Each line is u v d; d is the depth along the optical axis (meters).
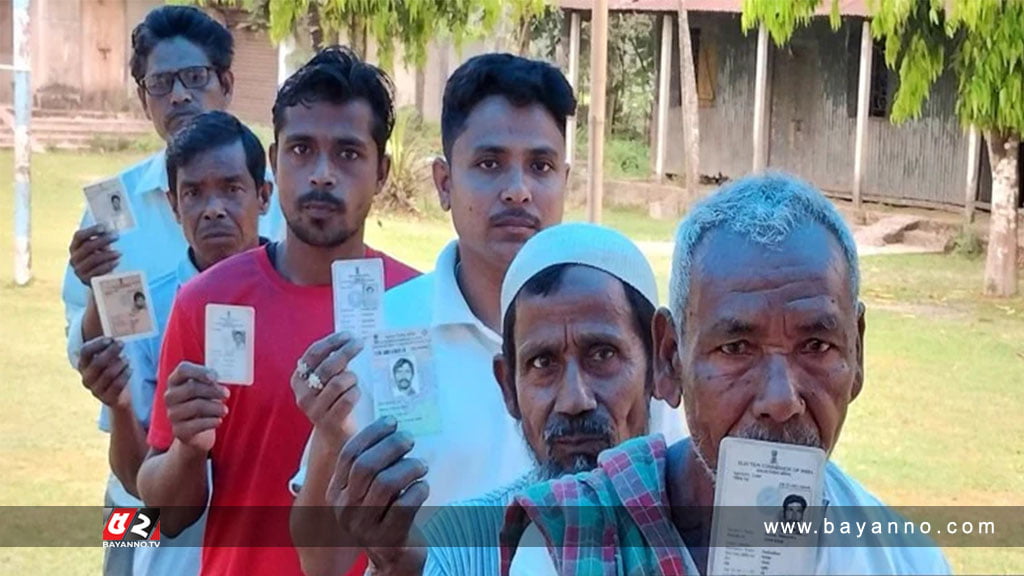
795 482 1.60
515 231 3.01
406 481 2.29
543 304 2.31
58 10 26.86
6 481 6.95
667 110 21.36
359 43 17.03
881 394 9.15
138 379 3.98
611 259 2.35
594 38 12.40
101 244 3.85
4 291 12.58
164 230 4.39
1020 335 11.70
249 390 3.23
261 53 25.00
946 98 19.28
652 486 1.76
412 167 18.42
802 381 1.65
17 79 12.93
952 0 13.13
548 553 1.78
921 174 19.72
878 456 7.39
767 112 21.66
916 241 18.16
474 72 3.09
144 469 3.28
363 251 3.45
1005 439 7.86
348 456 2.32
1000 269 13.98
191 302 3.33
